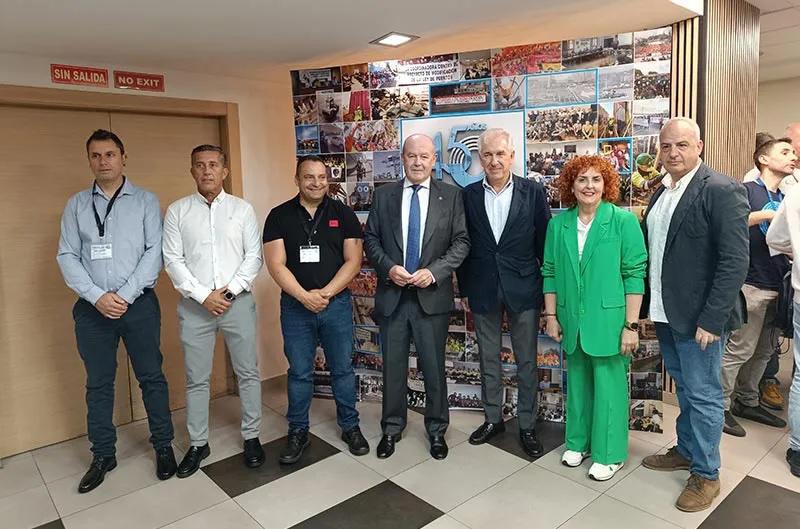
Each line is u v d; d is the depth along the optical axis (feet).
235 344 9.37
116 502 8.37
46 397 10.50
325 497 8.29
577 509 7.75
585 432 8.94
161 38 9.04
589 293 8.29
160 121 11.55
